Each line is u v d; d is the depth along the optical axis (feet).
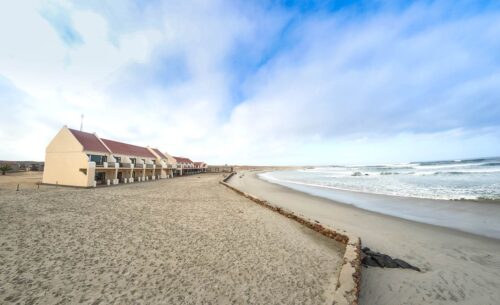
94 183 84.79
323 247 27.02
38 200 52.03
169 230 32.19
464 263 22.66
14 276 18.76
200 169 261.65
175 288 17.58
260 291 17.40
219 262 22.27
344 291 15.06
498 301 16.28
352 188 91.91
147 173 134.92
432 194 67.21
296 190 89.10
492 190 68.28
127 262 21.81
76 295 16.38
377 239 30.27
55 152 89.35
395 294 17.17
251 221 38.06
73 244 26.08
